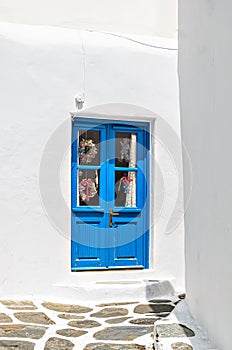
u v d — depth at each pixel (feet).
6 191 18.79
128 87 20.53
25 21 20.36
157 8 21.90
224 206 11.59
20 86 19.10
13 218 18.85
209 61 12.96
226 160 11.48
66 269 19.54
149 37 21.48
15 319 15.85
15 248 18.83
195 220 14.16
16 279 18.79
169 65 21.18
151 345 13.16
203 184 13.38
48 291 19.10
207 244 12.92
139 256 21.48
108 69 20.27
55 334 14.30
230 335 10.98
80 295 18.86
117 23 21.42
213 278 12.34
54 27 20.48
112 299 18.90
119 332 14.49
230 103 11.27
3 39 18.98
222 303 11.58
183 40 15.79
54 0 20.76
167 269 20.98
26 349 12.87
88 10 21.15
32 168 19.16
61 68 19.65
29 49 19.27
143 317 16.33
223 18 11.85
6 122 18.86
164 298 19.35
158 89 20.97
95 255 21.01
